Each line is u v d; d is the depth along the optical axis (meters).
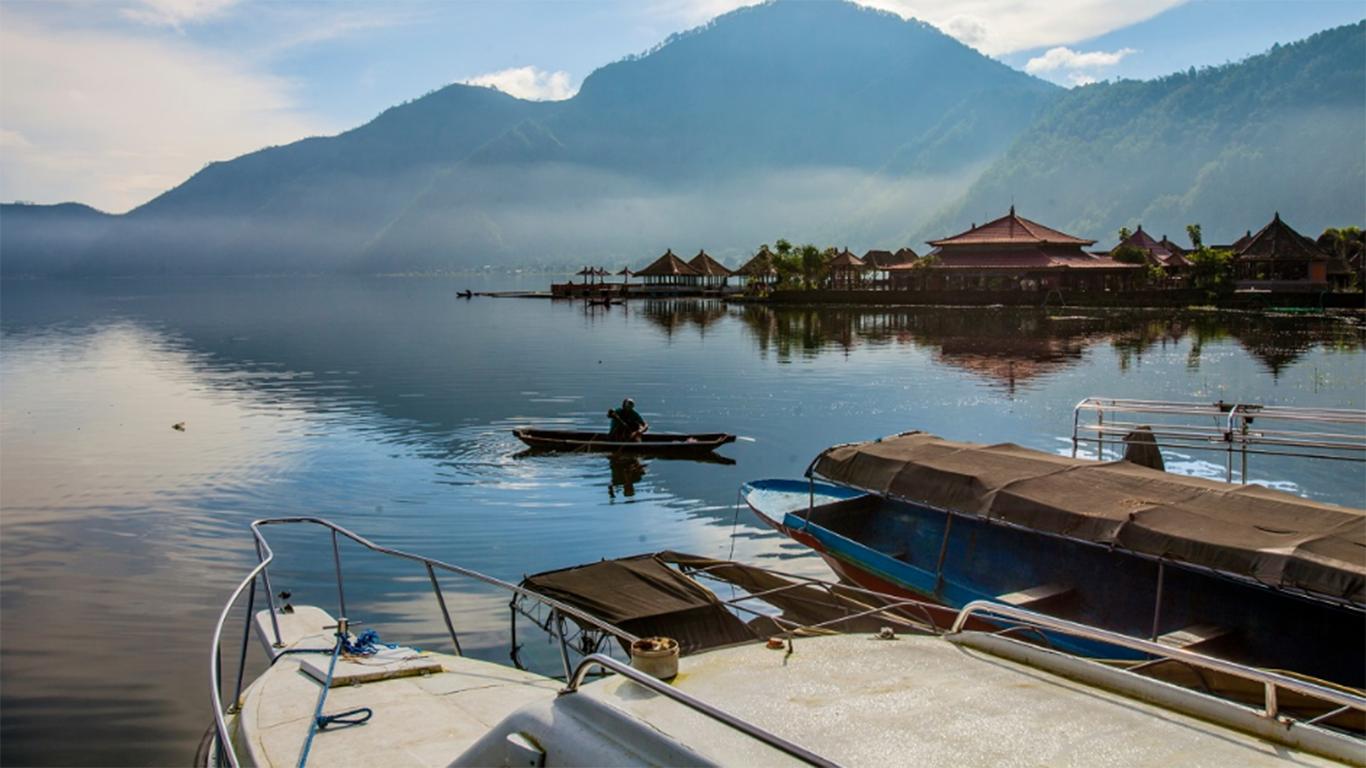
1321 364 44.88
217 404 35.78
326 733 7.95
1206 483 12.87
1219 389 37.12
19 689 11.69
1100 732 5.00
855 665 6.40
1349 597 9.70
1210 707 5.23
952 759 4.63
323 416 32.91
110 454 26.44
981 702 5.48
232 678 11.99
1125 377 41.28
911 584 13.86
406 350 57.03
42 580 15.81
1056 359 49.06
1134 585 12.91
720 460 25.61
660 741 3.94
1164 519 11.79
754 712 5.28
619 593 12.37
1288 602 11.39
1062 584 13.61
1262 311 83.12
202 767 9.89
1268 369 43.28
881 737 4.89
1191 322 73.12
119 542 18.03
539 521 19.42
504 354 54.25
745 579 13.91
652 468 24.56
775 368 46.50
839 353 53.53
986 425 30.33
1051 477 13.70
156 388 40.47
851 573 15.03
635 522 19.36
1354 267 103.94
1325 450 25.91
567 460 25.53
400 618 13.87
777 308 99.31
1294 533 10.90
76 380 43.44
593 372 45.22
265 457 25.92
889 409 33.81
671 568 13.47
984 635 6.83
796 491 18.88
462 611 14.09
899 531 16.39
